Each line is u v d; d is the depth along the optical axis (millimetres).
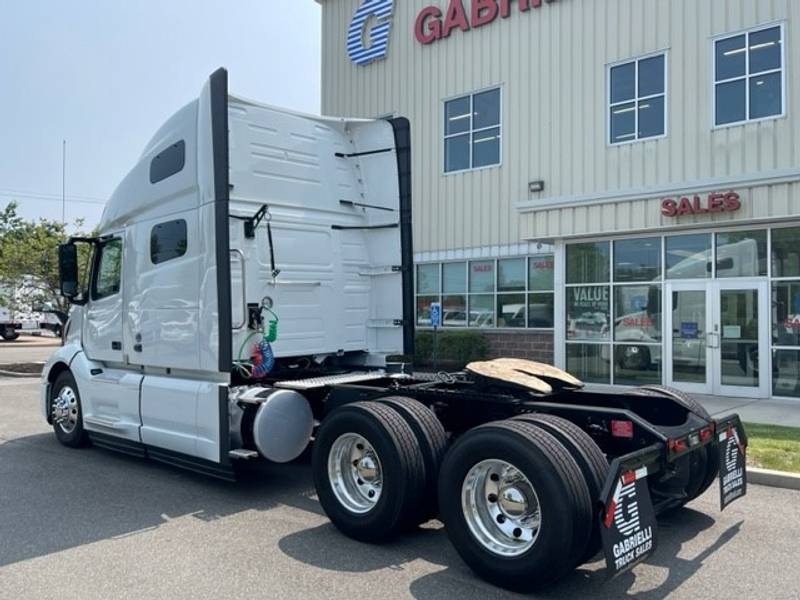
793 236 12023
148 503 6113
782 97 13008
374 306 7973
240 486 6691
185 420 6449
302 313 7203
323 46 21531
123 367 7707
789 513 5844
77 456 8000
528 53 16906
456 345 17328
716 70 13867
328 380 6699
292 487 6660
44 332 42812
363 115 20422
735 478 5340
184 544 5059
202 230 6324
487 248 17719
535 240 14844
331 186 7648
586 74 15867
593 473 4125
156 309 6926
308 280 7281
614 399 5809
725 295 12734
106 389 7641
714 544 5078
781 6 13023
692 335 13109
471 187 18047
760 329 12328
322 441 5391
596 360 14281
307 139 7430
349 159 7934
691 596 4172
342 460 5348
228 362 6000
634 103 15078
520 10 17031
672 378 13336
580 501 4008
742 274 12547
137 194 7328
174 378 6793
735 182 11898
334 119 7617
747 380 12484
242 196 6754
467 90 18109
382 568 4605
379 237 7922
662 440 4535
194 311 6422
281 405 6141
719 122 13820
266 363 6586
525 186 16938
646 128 14883
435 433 5145
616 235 13766
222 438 6055
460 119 18328
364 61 20250
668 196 12648
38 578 4418
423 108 19062
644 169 14875
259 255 6820
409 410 5211
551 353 16562
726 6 13734
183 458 6723
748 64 13453
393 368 7719
